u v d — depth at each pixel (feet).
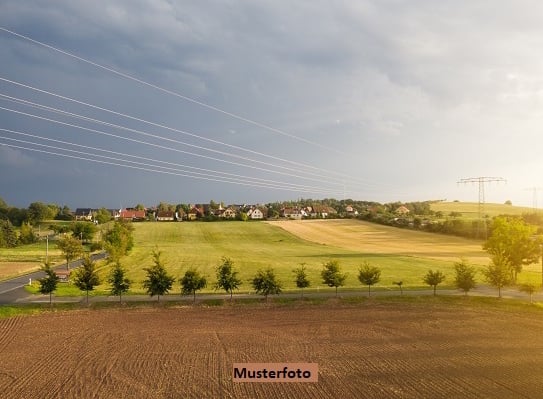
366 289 184.65
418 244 408.67
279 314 144.15
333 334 120.67
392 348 108.27
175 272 238.89
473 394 81.20
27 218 608.19
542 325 131.03
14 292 176.55
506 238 209.05
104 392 82.53
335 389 83.05
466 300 165.58
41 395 81.51
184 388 83.97
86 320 136.36
